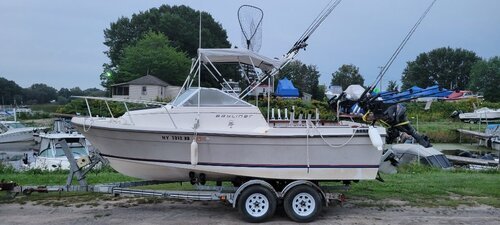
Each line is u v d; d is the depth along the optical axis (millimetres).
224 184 8094
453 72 81750
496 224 6309
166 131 6227
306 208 6297
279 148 6309
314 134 6273
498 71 67188
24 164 14242
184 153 6375
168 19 59625
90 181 8656
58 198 7535
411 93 7301
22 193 6957
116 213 6648
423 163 15688
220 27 61938
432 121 34750
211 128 6484
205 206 7211
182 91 7039
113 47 63281
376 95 7199
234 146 6305
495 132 26484
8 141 24844
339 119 7504
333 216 6676
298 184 6254
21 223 5992
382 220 6465
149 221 6215
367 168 6410
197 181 6668
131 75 49250
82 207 6977
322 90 54469
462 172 12711
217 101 6582
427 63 83938
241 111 6555
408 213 6910
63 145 6754
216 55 6805
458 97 40188
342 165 6383
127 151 6500
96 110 9930
